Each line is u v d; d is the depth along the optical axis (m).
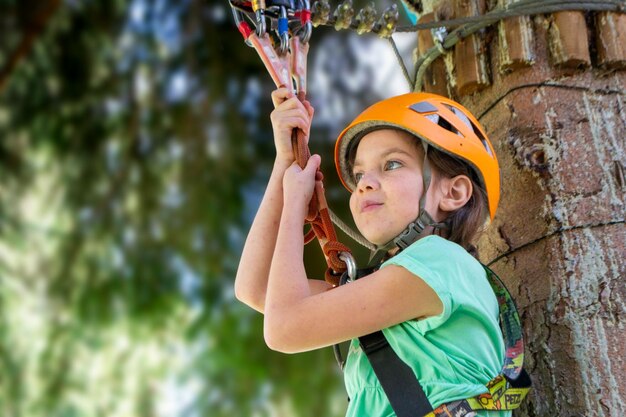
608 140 2.62
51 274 5.20
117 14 5.46
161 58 5.41
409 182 2.39
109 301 5.14
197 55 5.38
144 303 5.14
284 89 2.57
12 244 5.23
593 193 2.56
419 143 2.44
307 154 2.56
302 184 2.45
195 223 5.20
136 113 5.35
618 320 2.43
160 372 5.05
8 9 5.36
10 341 5.07
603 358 2.41
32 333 5.12
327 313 2.22
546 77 2.70
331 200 5.25
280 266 2.30
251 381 5.00
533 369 2.51
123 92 5.39
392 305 2.22
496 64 2.79
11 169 5.34
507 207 2.69
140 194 5.26
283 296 2.26
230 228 5.20
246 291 2.57
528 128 2.68
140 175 5.28
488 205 2.51
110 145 5.35
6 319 5.10
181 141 5.29
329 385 4.98
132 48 5.44
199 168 5.25
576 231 2.54
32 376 5.03
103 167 5.33
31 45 5.40
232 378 5.01
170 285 5.18
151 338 5.11
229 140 5.30
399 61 3.05
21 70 5.45
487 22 2.78
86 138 5.37
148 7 5.45
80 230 5.25
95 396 5.01
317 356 5.04
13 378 5.00
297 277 2.28
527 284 2.58
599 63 2.68
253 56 5.39
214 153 5.28
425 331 2.21
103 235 5.24
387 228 2.38
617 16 2.71
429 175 2.41
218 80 5.34
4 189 5.32
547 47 2.71
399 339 2.23
